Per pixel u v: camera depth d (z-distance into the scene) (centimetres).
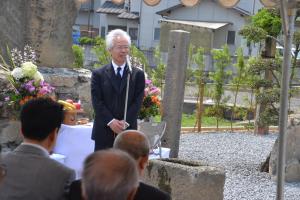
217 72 1891
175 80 1105
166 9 4400
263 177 1048
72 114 841
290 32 500
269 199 899
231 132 1705
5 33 1054
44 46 1082
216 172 682
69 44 1121
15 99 880
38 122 404
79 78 1034
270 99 1103
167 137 1106
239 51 1891
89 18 4994
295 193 948
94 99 666
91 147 816
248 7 4188
